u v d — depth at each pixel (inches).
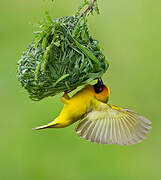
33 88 326.6
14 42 556.7
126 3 573.6
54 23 315.6
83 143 521.7
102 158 520.1
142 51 558.6
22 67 324.5
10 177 509.0
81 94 338.6
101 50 333.4
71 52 320.2
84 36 324.2
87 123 333.4
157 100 547.2
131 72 554.9
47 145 522.6
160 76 555.5
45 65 314.3
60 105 537.6
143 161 529.3
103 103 334.6
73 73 321.7
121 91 553.9
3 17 565.9
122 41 561.0
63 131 527.2
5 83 538.6
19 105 536.4
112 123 329.7
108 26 566.6
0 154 516.1
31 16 568.4
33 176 510.9
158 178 518.0
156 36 560.1
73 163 514.6
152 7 569.3
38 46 321.4
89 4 329.1
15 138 523.8
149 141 540.1
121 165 521.0
